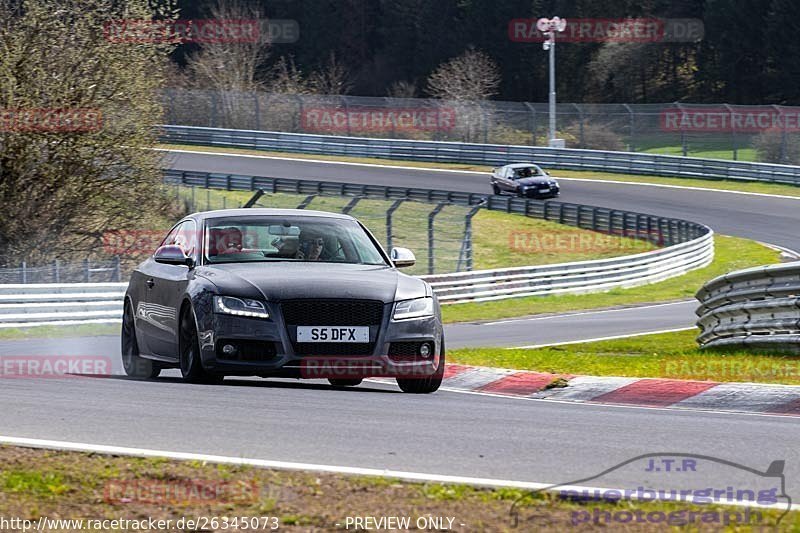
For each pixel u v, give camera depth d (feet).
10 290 222.69
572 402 94.22
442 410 80.18
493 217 449.48
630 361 121.19
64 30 313.32
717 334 145.48
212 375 91.91
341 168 595.88
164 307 99.71
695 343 167.73
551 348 161.79
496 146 593.83
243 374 88.89
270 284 89.66
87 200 333.62
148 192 347.56
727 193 506.48
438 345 93.09
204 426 69.05
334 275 92.27
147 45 325.62
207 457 58.18
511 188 485.56
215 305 89.61
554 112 585.22
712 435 69.31
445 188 534.78
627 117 638.53
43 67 312.71
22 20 310.45
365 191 478.59
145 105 330.13
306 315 88.63
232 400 81.25
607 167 566.36
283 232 100.48
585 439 67.26
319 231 101.24
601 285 316.81
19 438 64.03
